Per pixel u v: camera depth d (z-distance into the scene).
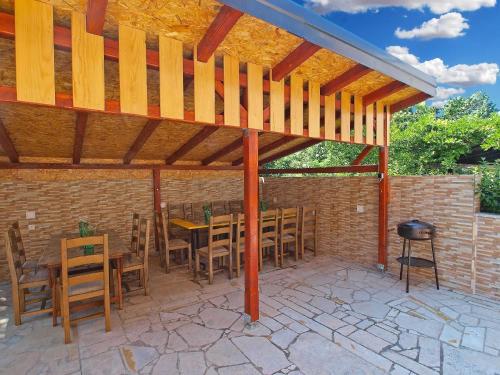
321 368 2.54
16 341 2.96
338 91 4.00
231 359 2.66
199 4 2.21
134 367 2.56
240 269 5.24
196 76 2.77
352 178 5.59
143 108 2.47
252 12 2.11
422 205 4.54
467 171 6.10
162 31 2.51
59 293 3.39
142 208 6.30
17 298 3.26
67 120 3.96
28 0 1.99
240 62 3.16
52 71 2.08
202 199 7.14
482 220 3.93
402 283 4.49
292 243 6.77
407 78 3.61
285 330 3.16
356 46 2.89
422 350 2.78
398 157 7.05
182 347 2.85
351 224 5.64
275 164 11.12
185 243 5.23
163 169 6.52
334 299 3.94
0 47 2.42
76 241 2.95
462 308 3.64
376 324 3.27
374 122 4.66
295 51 2.99
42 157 5.24
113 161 5.97
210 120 2.87
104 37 2.43
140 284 4.38
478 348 2.80
